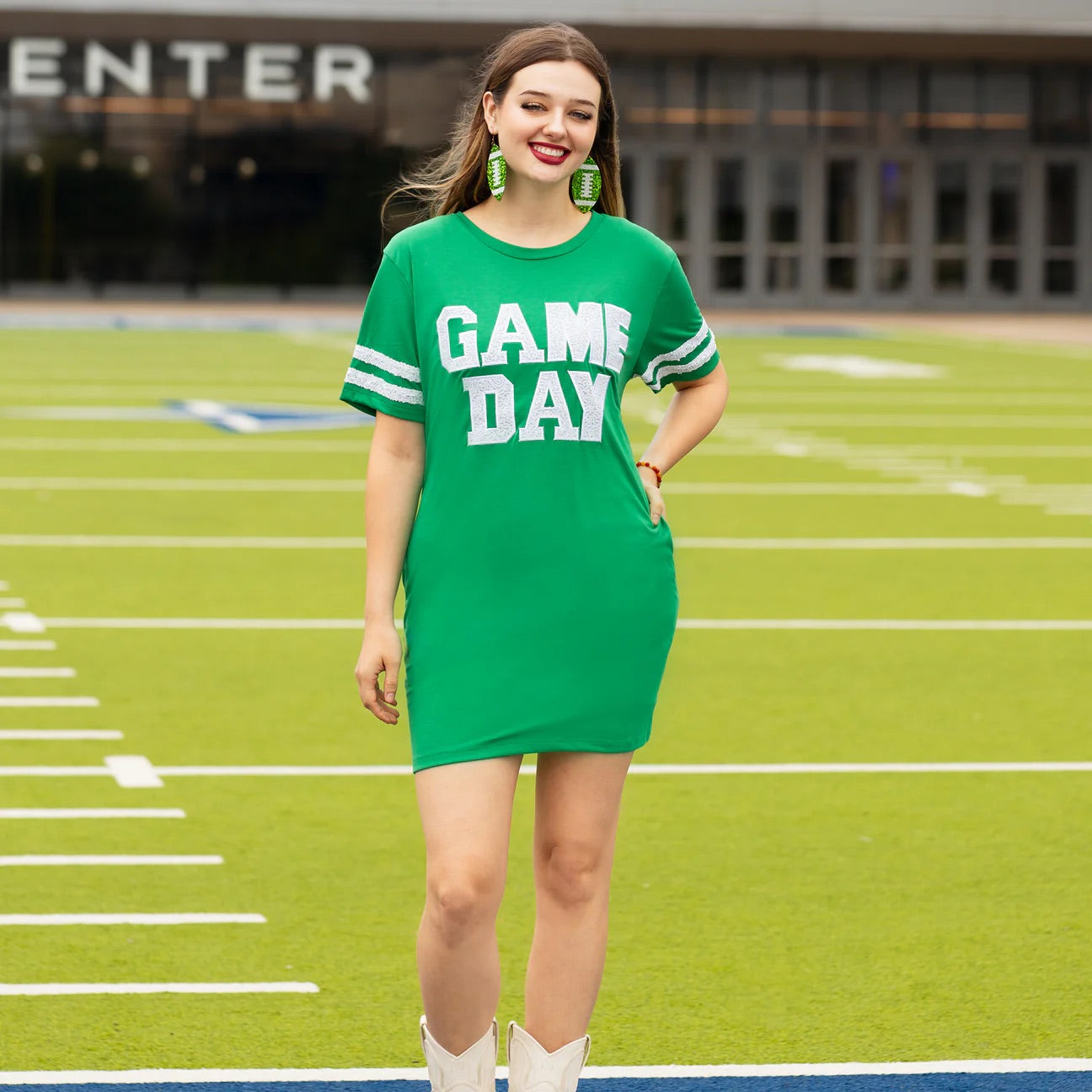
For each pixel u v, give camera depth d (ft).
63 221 177.99
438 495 16.06
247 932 22.31
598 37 174.19
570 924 16.51
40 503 59.16
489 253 16.10
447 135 17.12
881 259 187.01
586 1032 16.84
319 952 21.66
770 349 141.59
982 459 73.97
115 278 179.01
